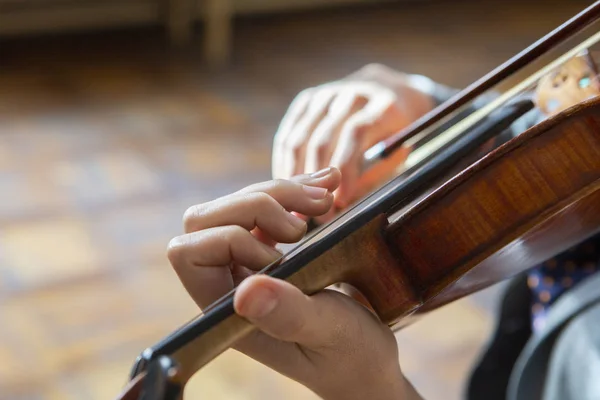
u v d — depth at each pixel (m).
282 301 0.37
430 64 2.83
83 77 2.49
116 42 2.74
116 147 2.11
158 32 2.85
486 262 0.49
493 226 0.45
